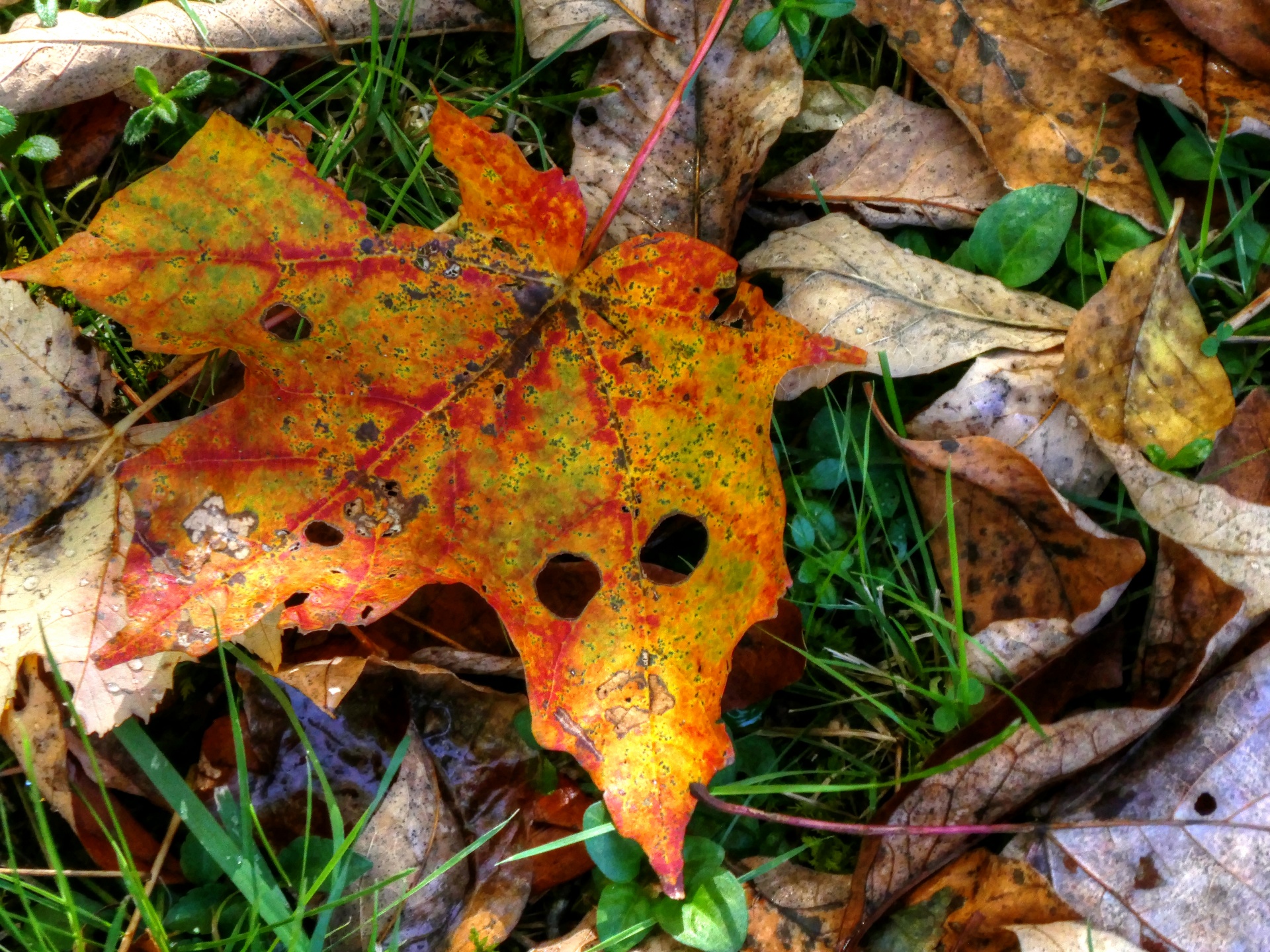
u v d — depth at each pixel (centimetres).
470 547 24
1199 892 25
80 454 26
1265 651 26
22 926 26
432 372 24
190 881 26
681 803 24
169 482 23
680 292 24
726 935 25
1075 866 26
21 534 25
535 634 24
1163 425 26
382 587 24
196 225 23
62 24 26
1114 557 26
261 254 23
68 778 26
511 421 24
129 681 25
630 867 26
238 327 24
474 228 24
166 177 23
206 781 26
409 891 25
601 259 24
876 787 26
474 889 26
